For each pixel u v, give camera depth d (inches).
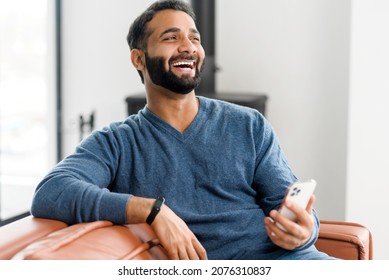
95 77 141.3
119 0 136.6
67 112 144.9
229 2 126.6
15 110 144.8
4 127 144.9
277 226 53.9
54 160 146.0
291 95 124.5
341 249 63.7
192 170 61.9
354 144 107.3
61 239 45.5
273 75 125.5
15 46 142.1
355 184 108.0
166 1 64.9
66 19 141.3
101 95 141.3
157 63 62.7
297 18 122.0
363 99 105.7
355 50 105.4
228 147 62.8
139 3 135.3
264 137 64.8
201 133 62.8
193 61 63.1
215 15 122.9
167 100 63.3
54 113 144.5
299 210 52.7
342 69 119.5
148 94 64.9
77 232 47.1
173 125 63.6
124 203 53.4
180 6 64.8
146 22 64.6
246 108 67.0
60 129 145.6
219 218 60.2
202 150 62.1
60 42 142.1
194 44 64.1
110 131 63.4
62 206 54.5
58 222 54.3
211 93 121.1
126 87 139.1
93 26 139.5
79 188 54.8
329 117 121.8
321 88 121.7
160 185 61.3
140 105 115.3
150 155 62.0
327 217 124.4
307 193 53.5
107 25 138.4
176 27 63.0
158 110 63.9
